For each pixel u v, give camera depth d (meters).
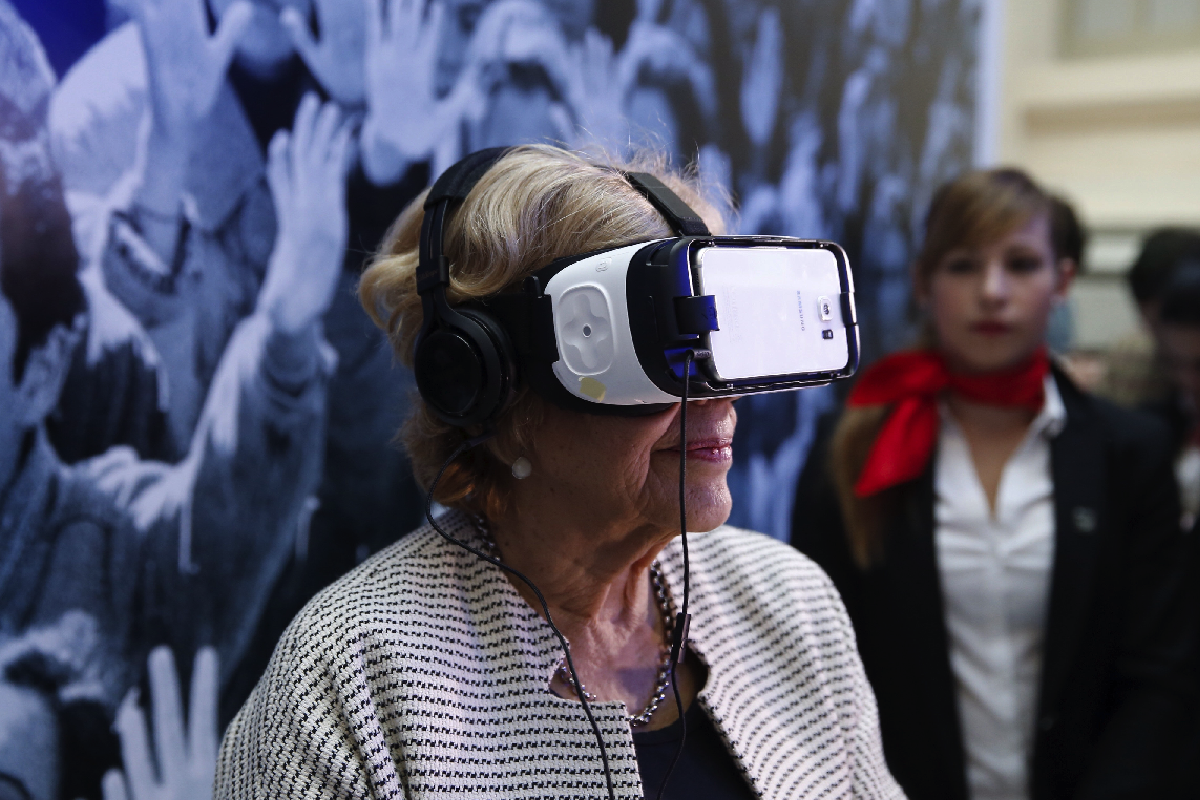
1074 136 5.82
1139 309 2.65
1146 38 5.63
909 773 1.59
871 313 2.69
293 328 1.26
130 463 1.07
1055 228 1.67
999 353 1.64
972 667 1.61
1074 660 1.57
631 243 0.77
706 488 0.80
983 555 1.61
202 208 1.13
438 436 0.86
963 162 3.25
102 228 1.03
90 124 1.01
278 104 1.21
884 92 2.74
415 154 1.41
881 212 2.74
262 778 0.75
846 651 0.97
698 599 0.93
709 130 2.05
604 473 0.79
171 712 1.13
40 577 0.99
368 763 0.74
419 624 0.79
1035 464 1.65
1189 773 1.54
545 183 0.79
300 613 0.81
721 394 0.73
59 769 1.02
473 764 0.76
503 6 1.54
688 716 0.87
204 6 1.11
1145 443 1.64
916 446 1.64
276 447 1.24
